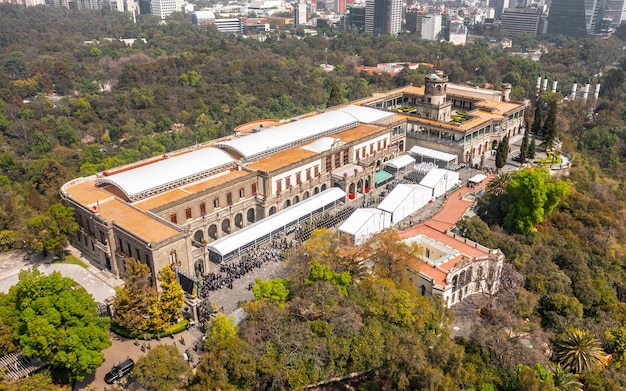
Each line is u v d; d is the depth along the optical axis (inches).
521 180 5083.7
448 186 6003.9
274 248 4692.4
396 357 3147.1
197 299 3668.8
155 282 3843.5
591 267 4931.1
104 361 3329.2
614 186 7273.6
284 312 3383.4
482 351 3577.8
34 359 3139.8
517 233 5108.3
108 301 3673.7
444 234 4761.3
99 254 4421.8
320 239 3988.7
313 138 6077.8
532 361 3506.4
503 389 3344.0
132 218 4212.6
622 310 4237.2
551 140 7190.0
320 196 5457.7
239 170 5216.5
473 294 4333.2
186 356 3344.0
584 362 3597.4
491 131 7258.9
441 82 7170.3
